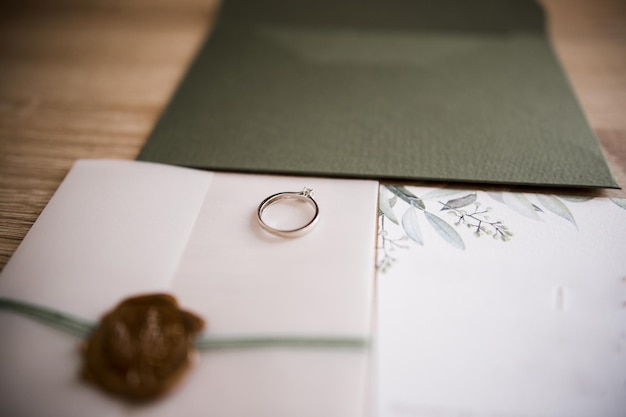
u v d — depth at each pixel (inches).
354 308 5.3
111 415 4.7
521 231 6.3
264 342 5.1
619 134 7.8
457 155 7.4
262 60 9.7
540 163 7.2
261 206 6.3
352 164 7.3
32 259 5.8
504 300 5.6
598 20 10.6
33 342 5.1
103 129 8.3
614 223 6.4
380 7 11.0
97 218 6.2
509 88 8.7
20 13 11.6
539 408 4.9
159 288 5.6
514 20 10.4
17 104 8.9
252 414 4.7
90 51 10.3
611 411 4.8
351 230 6.1
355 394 4.7
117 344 4.9
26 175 7.4
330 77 9.2
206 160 7.4
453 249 6.1
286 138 7.8
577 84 8.9
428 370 5.1
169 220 6.3
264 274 5.7
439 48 9.9
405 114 8.3
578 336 5.3
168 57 10.1
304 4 11.1
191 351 5.0
